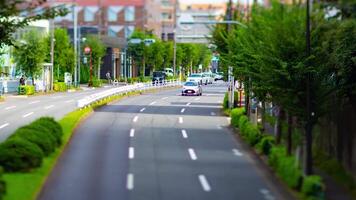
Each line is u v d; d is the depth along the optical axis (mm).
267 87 32750
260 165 30047
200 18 138375
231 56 43875
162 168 29047
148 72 147500
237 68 41938
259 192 23828
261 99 39156
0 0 27172
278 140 33219
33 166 26422
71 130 40688
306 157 24562
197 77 119250
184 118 52312
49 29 104312
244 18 51375
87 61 116000
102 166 29266
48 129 32625
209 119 51875
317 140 34406
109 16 164375
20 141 26719
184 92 84375
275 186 25016
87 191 23562
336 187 25047
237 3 73438
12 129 43344
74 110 55188
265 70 31875
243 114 44438
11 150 26125
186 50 136625
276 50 30875
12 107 60875
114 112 56344
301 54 30625
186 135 41125
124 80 123375
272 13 30703
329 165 28859
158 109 60688
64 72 105438
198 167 29391
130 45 132375
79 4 162625
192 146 36219
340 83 34531
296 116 33062
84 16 162375
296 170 24156
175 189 24203
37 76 87562
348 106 28406
